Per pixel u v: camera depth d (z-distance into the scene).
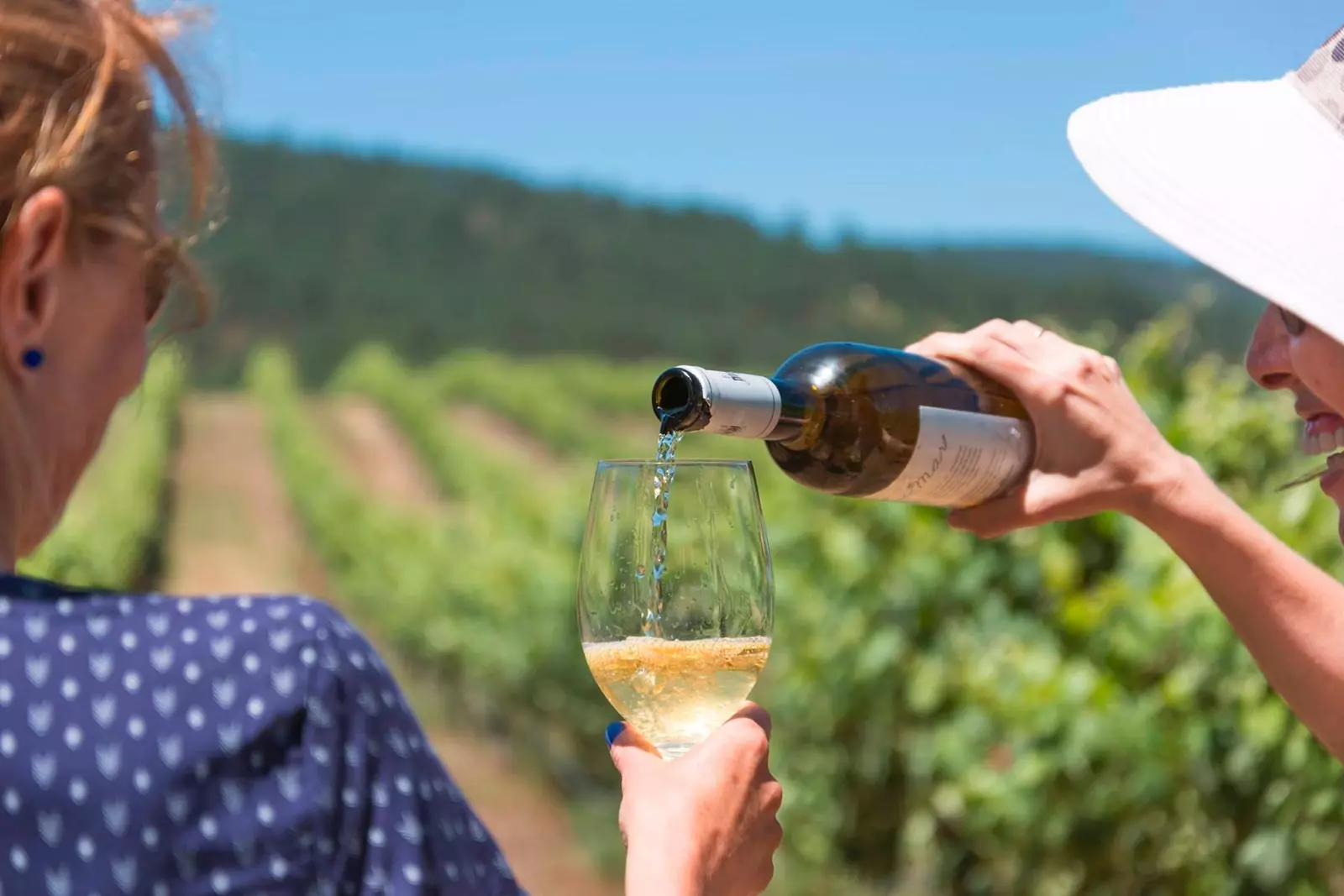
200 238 1.29
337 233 104.75
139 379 1.19
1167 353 5.28
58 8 1.10
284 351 85.06
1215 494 1.86
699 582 1.58
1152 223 1.60
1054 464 1.91
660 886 1.30
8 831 0.97
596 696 9.47
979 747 4.63
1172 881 4.11
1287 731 3.67
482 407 46.75
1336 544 4.07
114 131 1.11
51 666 1.01
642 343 96.12
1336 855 3.79
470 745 10.60
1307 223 1.51
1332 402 1.58
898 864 5.80
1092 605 4.47
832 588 5.70
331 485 22.06
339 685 1.04
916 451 1.89
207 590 17.69
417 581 13.47
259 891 0.98
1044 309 103.62
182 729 1.00
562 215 111.25
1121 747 3.94
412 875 1.01
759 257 109.25
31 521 1.13
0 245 1.07
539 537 13.30
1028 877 4.50
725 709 1.59
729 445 15.46
